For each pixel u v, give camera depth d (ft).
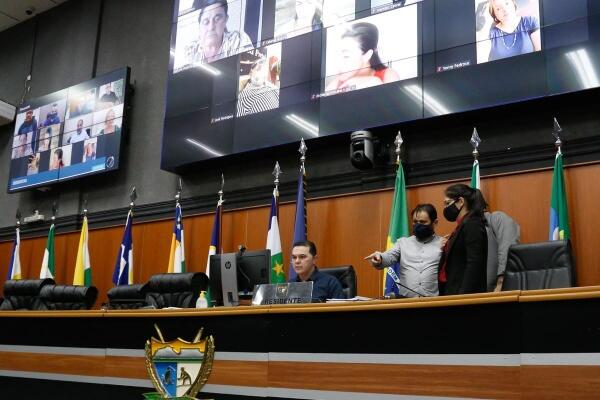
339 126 21.70
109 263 28.27
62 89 32.40
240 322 11.91
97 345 14.17
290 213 23.16
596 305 8.39
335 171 22.77
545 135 18.71
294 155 23.89
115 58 31.78
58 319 15.06
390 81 20.99
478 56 19.39
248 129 23.99
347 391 10.34
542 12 18.53
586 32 17.67
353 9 22.54
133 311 13.55
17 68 36.70
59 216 31.04
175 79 26.84
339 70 22.26
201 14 26.89
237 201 24.80
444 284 11.90
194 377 12.23
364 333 10.39
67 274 29.58
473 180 18.15
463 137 20.21
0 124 35.78
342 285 15.61
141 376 13.20
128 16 32.04
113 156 28.86
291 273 20.24
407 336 9.95
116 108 29.53
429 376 9.59
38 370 15.10
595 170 17.38
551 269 11.89
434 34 20.47
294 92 23.18
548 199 18.02
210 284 14.93
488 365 9.11
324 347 10.77
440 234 19.52
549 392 8.52
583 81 17.35
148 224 27.48
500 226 14.90
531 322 8.87
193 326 12.58
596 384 8.20
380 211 21.12
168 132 26.32
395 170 21.06
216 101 25.27
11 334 15.92
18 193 33.81
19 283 19.75
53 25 35.58
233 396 11.64
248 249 23.89
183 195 26.76
